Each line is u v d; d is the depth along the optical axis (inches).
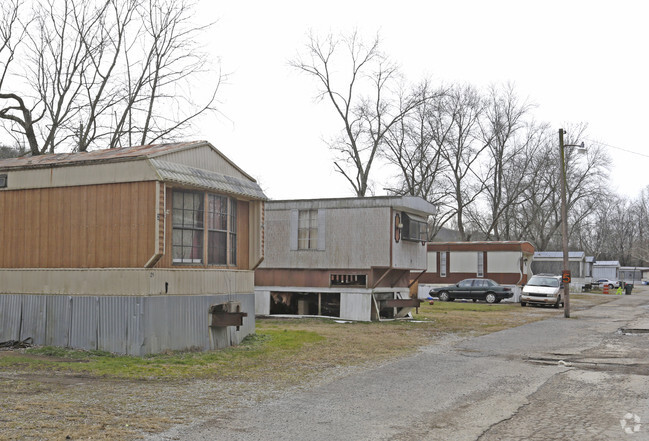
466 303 1363.2
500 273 1421.0
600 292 2242.9
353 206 856.9
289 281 890.1
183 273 499.5
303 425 289.6
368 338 654.5
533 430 285.6
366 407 331.0
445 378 424.5
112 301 474.0
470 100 1892.2
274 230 899.4
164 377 400.2
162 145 525.7
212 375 416.8
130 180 471.8
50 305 500.1
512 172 2085.4
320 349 558.9
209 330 528.7
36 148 1023.0
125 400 326.6
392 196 837.8
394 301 859.4
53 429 263.1
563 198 1018.7
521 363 497.0
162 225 463.2
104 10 1078.4
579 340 661.3
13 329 513.3
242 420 296.0
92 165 489.4
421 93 1750.7
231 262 570.3
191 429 276.2
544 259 2090.3
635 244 4010.8
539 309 1186.0
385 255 833.5
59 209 502.0
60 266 498.9
